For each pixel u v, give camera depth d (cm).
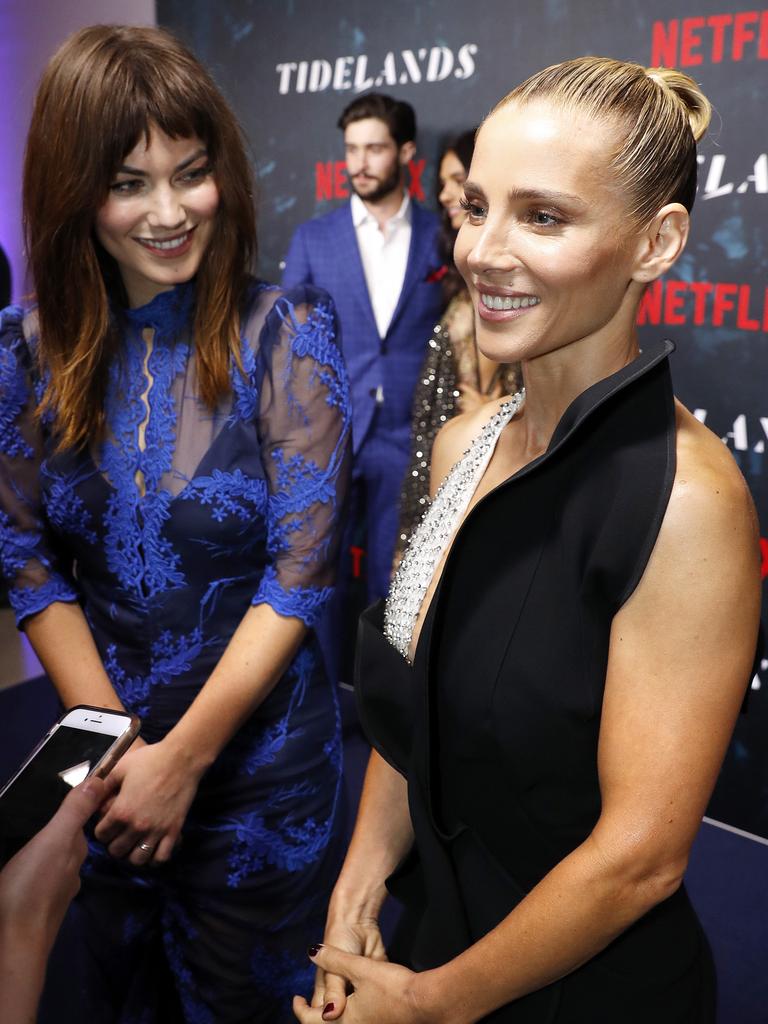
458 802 92
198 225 124
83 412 130
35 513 140
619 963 86
